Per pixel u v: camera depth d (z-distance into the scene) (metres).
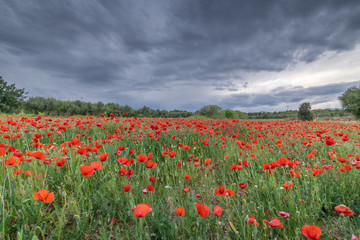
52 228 1.90
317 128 8.99
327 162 3.79
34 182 2.28
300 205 2.08
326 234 1.88
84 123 6.47
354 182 2.57
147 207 1.40
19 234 1.41
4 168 2.45
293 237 1.77
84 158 3.02
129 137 4.92
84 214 1.91
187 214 1.95
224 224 2.03
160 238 1.85
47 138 4.76
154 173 3.32
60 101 30.22
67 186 2.46
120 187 2.49
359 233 1.79
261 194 2.57
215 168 3.87
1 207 1.76
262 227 1.88
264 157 3.96
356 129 7.87
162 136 5.23
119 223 2.12
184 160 4.12
